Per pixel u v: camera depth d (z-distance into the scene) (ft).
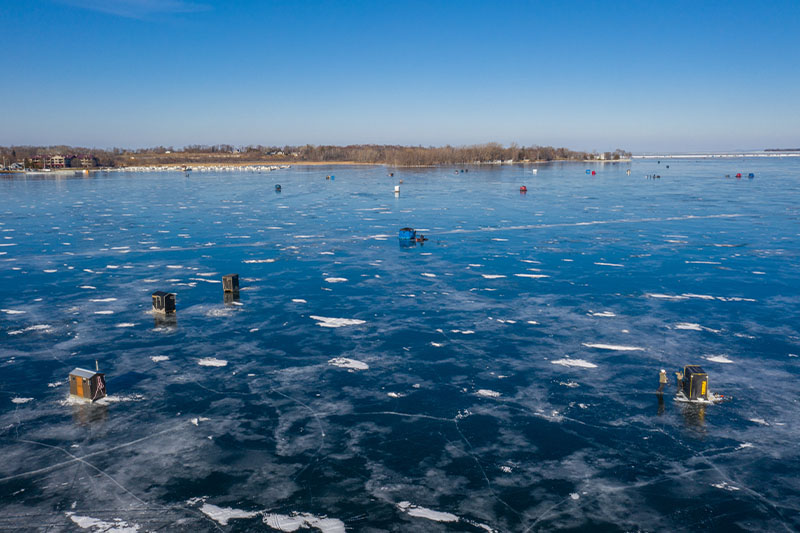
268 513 36.55
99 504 37.52
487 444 44.75
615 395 53.06
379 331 71.10
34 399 52.90
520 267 107.86
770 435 45.65
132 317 77.51
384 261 114.73
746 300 83.10
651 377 56.90
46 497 38.29
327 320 75.51
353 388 54.85
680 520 35.76
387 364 60.64
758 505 37.14
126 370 59.57
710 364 59.77
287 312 79.41
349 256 120.37
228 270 107.45
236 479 40.22
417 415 49.52
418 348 65.21
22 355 63.82
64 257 121.08
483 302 83.56
